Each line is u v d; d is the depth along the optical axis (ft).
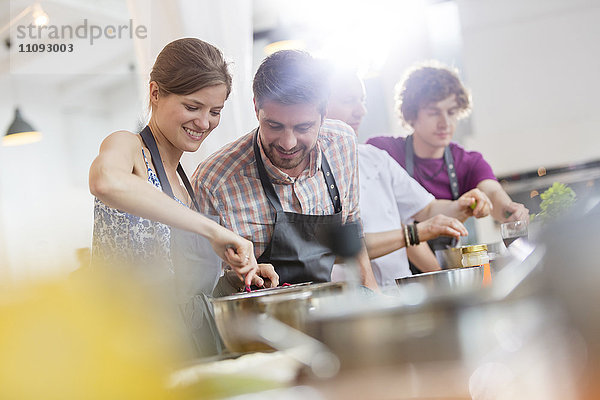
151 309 1.92
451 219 6.60
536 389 1.72
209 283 4.73
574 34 18.39
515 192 18.66
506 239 5.83
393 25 17.20
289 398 1.69
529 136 18.48
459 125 19.10
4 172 26.66
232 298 2.82
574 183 18.33
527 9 18.45
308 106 5.39
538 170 18.51
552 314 1.96
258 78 5.43
